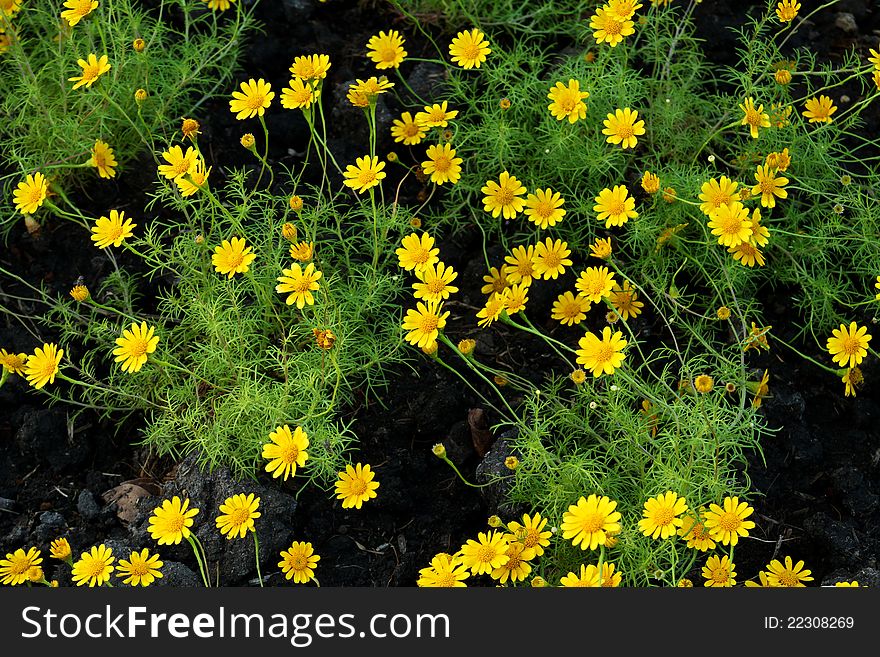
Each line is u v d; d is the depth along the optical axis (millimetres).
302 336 484
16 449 478
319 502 461
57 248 516
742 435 454
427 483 468
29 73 512
